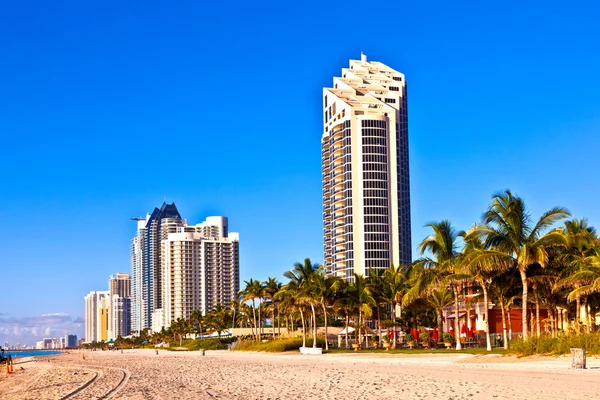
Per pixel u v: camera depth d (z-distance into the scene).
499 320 88.69
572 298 55.59
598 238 60.53
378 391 31.78
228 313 199.12
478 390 29.48
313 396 31.08
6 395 46.47
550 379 32.41
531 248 52.53
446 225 67.94
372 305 87.69
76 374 71.38
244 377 47.38
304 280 91.06
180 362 87.19
